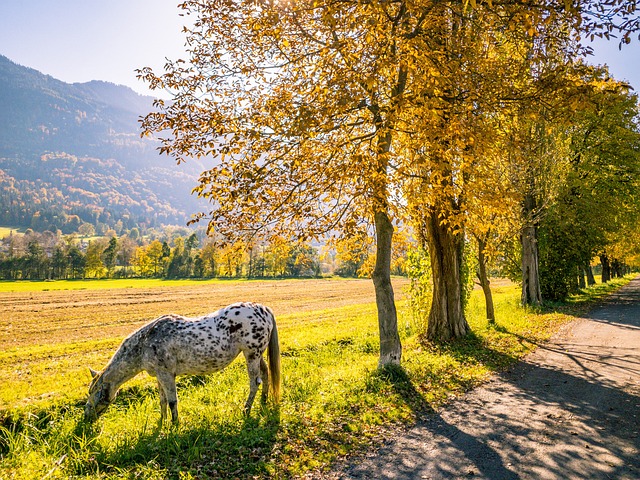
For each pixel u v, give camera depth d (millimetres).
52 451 6715
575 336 16391
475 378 10477
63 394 10414
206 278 102062
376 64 7688
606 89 7496
